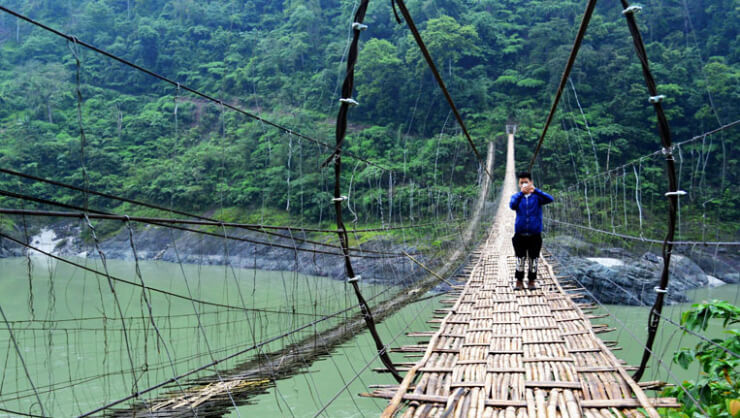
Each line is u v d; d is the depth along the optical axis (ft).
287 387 27.94
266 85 126.21
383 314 17.85
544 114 124.36
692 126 101.50
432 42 130.52
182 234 67.62
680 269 46.91
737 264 55.72
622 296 42.09
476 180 104.17
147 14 170.30
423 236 51.44
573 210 62.54
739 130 91.81
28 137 78.84
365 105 128.67
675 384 10.18
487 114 127.13
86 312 30.71
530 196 17.26
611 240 53.42
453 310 16.05
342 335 15.10
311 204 75.25
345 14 153.17
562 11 152.66
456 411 8.61
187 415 9.87
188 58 144.87
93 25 154.30
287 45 139.03
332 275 50.08
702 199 70.49
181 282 47.55
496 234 43.57
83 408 17.78
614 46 126.72
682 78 110.73
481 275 23.65
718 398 9.87
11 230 49.60
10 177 56.18
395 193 77.41
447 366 10.79
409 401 9.16
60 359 22.95
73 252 54.08
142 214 67.10
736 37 114.11
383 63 127.65
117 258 63.36
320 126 106.42
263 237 66.54
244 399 10.93
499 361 10.99
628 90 114.93
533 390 9.43
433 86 130.82
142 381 20.17
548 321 14.55
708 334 28.55
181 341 24.81
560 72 127.34
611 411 8.39
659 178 80.18
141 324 28.30
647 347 11.85
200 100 119.03
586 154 105.40
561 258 46.57
